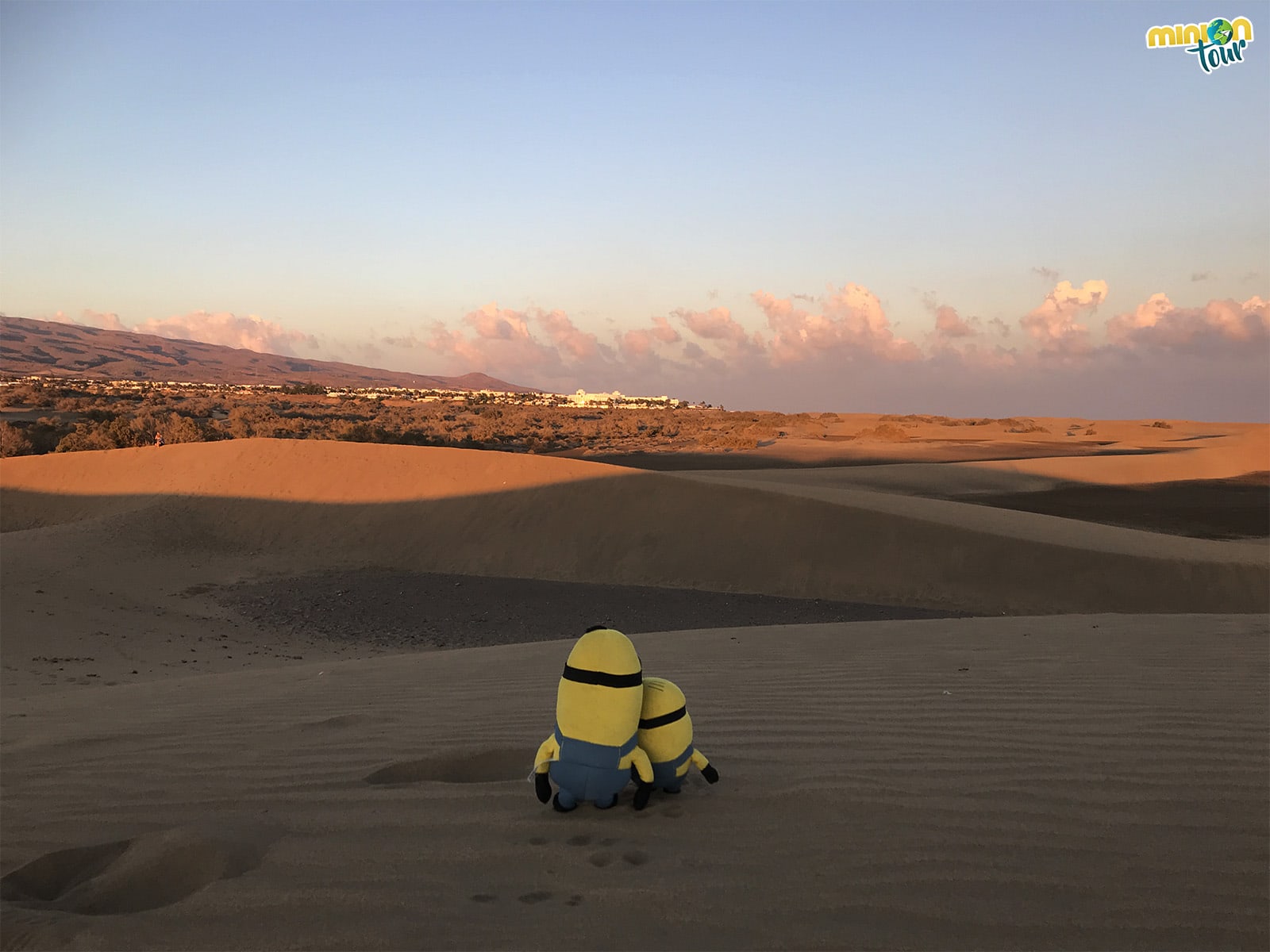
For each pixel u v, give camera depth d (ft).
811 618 72.54
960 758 14.89
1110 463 215.72
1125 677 21.36
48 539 92.53
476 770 15.88
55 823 13.21
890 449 305.94
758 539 94.68
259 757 16.40
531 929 9.16
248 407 350.64
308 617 71.61
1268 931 9.07
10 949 9.09
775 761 14.99
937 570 85.97
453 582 88.63
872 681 21.90
